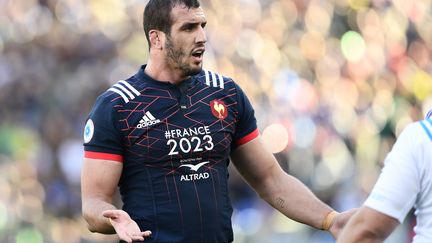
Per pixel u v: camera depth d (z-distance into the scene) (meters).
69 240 36.81
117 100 15.52
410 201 12.63
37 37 41.47
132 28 41.72
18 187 37.88
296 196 16.33
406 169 12.59
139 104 15.54
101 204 15.32
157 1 15.55
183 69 15.49
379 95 40.25
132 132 15.45
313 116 39.91
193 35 15.44
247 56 41.03
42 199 37.50
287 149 38.97
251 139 16.34
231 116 15.97
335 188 38.41
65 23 41.81
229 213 15.97
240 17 41.97
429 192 12.60
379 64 40.94
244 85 40.25
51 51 40.84
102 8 42.25
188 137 15.54
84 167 15.64
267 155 16.50
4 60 40.75
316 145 39.19
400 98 40.16
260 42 41.56
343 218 15.77
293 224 36.12
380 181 12.76
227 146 15.87
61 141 38.28
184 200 15.42
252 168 16.50
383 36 41.38
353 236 12.79
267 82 40.44
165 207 15.41
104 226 15.18
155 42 15.70
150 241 15.41
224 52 40.72
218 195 15.68
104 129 15.48
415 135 12.69
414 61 40.91
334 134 39.69
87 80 39.91
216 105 15.84
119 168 15.59
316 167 38.91
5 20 42.16
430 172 12.54
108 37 41.28
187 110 15.65
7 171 38.25
